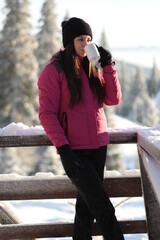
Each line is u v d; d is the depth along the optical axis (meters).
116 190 5.27
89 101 4.54
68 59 4.49
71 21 4.52
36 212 8.66
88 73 4.61
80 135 4.50
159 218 5.06
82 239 4.81
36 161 43.66
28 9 53.25
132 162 104.06
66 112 4.52
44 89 4.44
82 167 4.37
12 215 5.60
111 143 5.14
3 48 51.25
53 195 5.21
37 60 54.56
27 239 5.26
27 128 5.05
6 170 42.06
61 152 4.30
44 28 55.28
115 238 4.38
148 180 5.08
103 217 4.41
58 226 5.27
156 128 5.01
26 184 5.20
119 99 4.84
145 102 123.25
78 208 4.83
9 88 49.31
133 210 7.95
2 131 5.01
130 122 123.00
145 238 6.15
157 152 3.68
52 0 55.56
